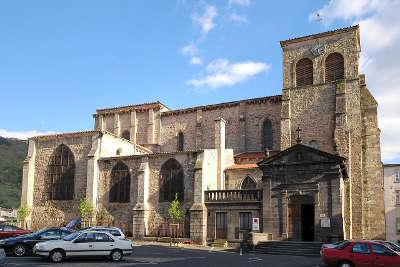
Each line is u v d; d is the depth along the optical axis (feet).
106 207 160.25
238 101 187.52
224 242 131.54
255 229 128.36
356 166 151.64
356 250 73.36
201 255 103.30
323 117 162.09
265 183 130.11
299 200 125.49
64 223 166.91
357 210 148.36
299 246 115.96
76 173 168.76
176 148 198.59
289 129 167.12
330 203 119.85
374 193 153.38
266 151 164.04
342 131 154.81
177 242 135.33
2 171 487.61
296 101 169.07
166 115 204.03
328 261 74.64
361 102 162.30
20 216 168.55
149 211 151.64
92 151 164.66
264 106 181.68
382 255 71.72
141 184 152.97
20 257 90.38
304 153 126.00
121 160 161.07
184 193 146.72
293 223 124.57
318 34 169.58
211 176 149.79
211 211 138.51
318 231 119.65
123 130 212.64
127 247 86.22
